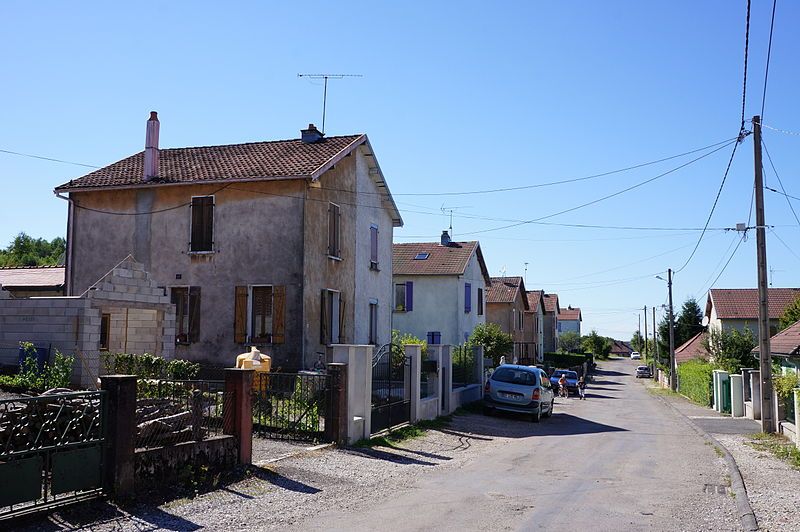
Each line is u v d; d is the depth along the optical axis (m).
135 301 17.00
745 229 21.08
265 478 10.28
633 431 20.75
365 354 15.04
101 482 8.05
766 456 15.16
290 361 21.23
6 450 7.14
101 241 23.55
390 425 16.88
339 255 24.20
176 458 9.24
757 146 19.91
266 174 21.86
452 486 10.80
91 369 15.58
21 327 16.02
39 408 7.65
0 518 6.99
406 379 18.59
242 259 22.02
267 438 14.02
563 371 47.75
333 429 13.78
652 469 13.03
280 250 21.70
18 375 14.31
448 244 45.28
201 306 22.25
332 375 13.88
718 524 8.66
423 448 15.09
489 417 23.34
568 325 140.75
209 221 22.55
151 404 9.67
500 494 10.21
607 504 9.67
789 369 26.34
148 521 7.68
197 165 24.09
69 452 7.69
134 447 8.41
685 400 38.72
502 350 43.44
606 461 13.99
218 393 11.97
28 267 29.95
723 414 28.12
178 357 22.22
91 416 8.01
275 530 7.74
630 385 64.06
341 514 8.62
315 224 22.48
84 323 15.52
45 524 7.18
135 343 18.48
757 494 10.65
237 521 7.99
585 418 25.69
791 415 18.53
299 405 14.11
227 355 21.83
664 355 74.12
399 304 42.91
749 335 41.91
